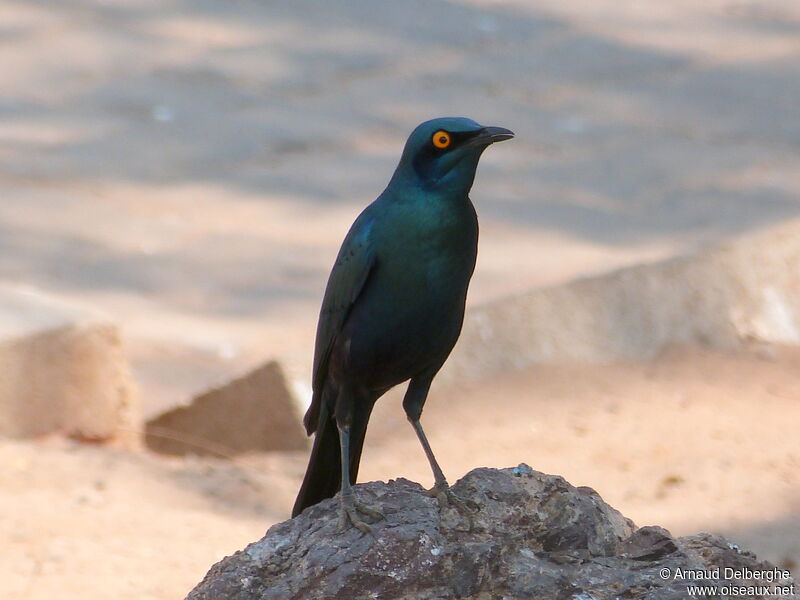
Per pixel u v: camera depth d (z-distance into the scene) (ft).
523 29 83.82
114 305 49.44
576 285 47.01
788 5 90.07
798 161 63.87
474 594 23.45
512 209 57.26
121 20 82.84
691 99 72.84
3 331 40.47
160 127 67.92
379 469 39.27
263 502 37.14
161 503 36.47
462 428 41.88
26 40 79.25
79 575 31.71
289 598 23.31
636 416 42.50
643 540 24.94
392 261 24.90
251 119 69.05
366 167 63.62
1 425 40.42
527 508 24.54
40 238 55.31
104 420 42.24
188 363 45.03
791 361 47.14
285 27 82.48
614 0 90.12
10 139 65.98
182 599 30.76
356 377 25.72
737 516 35.83
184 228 56.75
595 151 65.36
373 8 86.53
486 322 44.98
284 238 55.72
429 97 72.49
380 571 23.26
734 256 50.14
